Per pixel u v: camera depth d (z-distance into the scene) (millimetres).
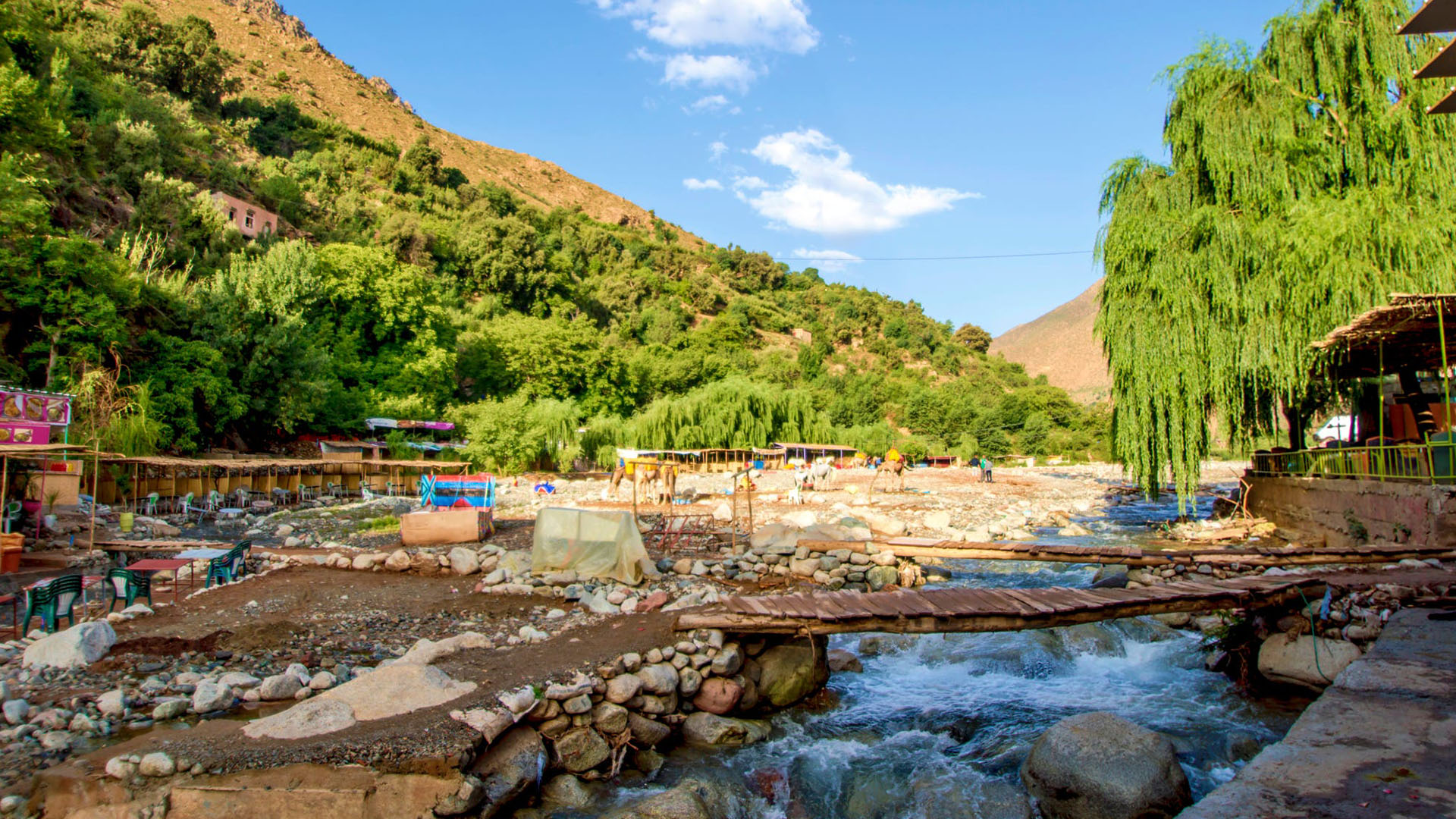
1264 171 20438
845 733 9281
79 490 22828
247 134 107875
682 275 170750
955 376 158875
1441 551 13398
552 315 106125
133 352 32781
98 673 8508
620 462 27953
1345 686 6602
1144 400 21531
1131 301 22047
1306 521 20188
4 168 27422
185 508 25938
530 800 7184
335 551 16938
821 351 151250
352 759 6250
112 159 53344
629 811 6637
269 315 42750
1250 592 10578
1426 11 9109
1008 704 10102
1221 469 67000
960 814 7078
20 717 7148
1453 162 18422
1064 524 27391
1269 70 21375
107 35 96625
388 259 59750
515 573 13898
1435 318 14234
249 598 12258
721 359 101750
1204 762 8070
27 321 28562
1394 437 18078
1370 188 19516
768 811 7508
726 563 15883
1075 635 12461
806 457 74938
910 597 11281
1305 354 18984
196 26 113438
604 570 13758
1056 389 123938
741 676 9633
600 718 8039
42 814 5781
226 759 6172
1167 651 11867
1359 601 10312
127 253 37906
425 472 43000
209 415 36906
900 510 29906
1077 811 6895
